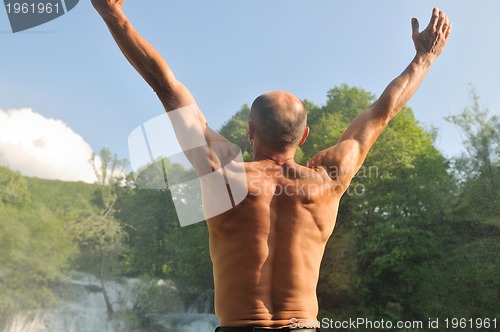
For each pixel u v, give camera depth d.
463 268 28.95
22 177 36.03
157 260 34.53
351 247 31.59
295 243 1.88
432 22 2.38
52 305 33.06
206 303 33.59
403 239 30.44
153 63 1.83
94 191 36.97
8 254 33.22
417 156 33.72
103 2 1.83
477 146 30.69
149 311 33.22
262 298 1.82
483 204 29.62
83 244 34.66
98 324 32.66
